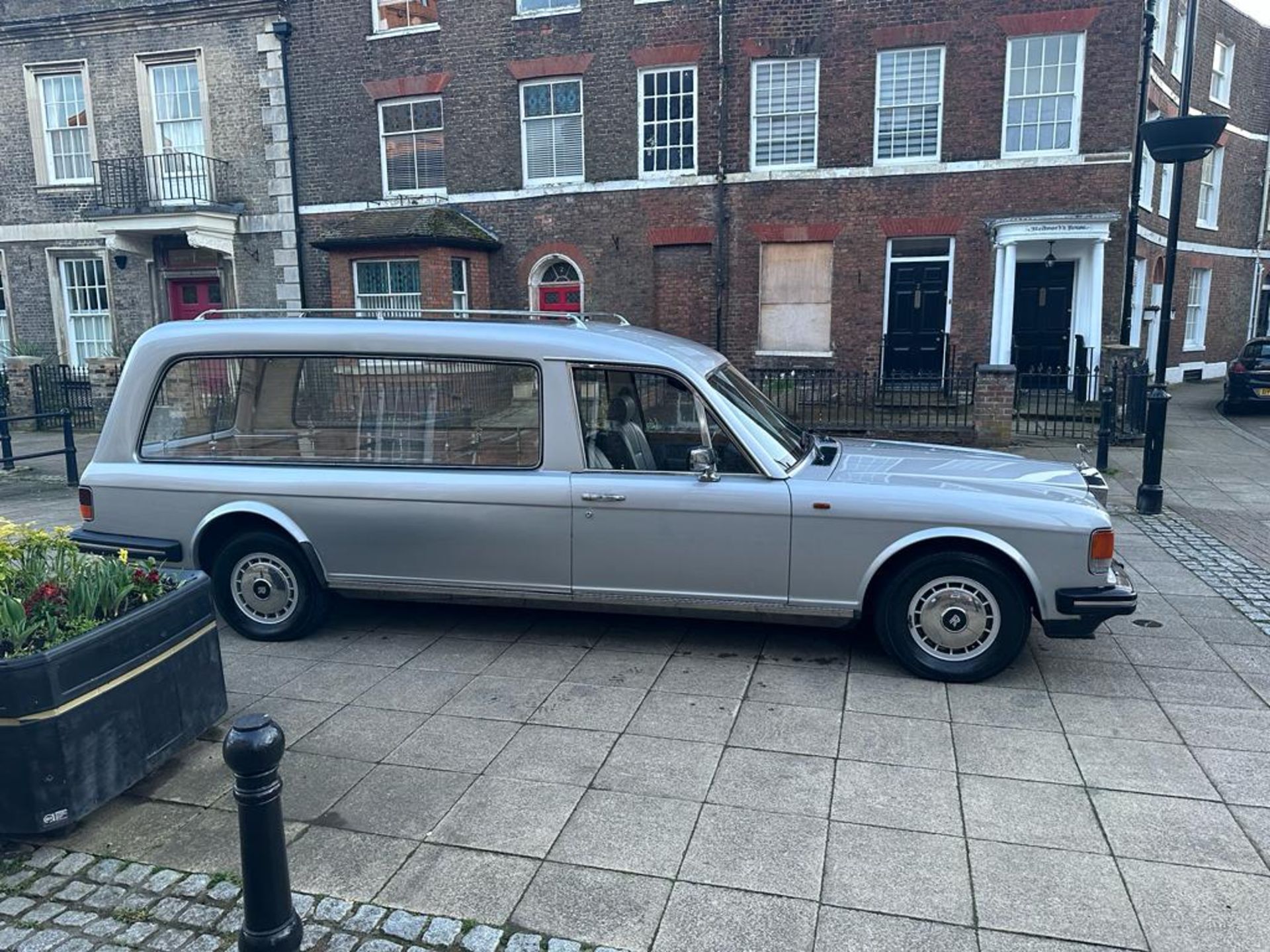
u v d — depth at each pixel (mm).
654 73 15727
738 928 2809
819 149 15180
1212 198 21719
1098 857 3145
